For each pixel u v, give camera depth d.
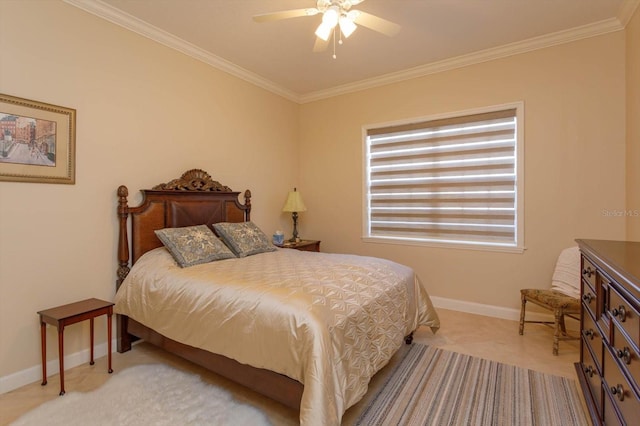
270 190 4.27
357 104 4.22
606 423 1.45
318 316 1.64
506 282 3.34
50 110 2.28
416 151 3.85
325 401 1.45
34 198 2.22
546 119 3.10
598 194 2.90
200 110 3.36
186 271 2.38
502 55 3.26
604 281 1.46
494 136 3.39
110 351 2.30
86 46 2.48
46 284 2.28
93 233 2.53
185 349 2.15
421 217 3.85
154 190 2.86
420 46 3.19
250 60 3.52
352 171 4.28
